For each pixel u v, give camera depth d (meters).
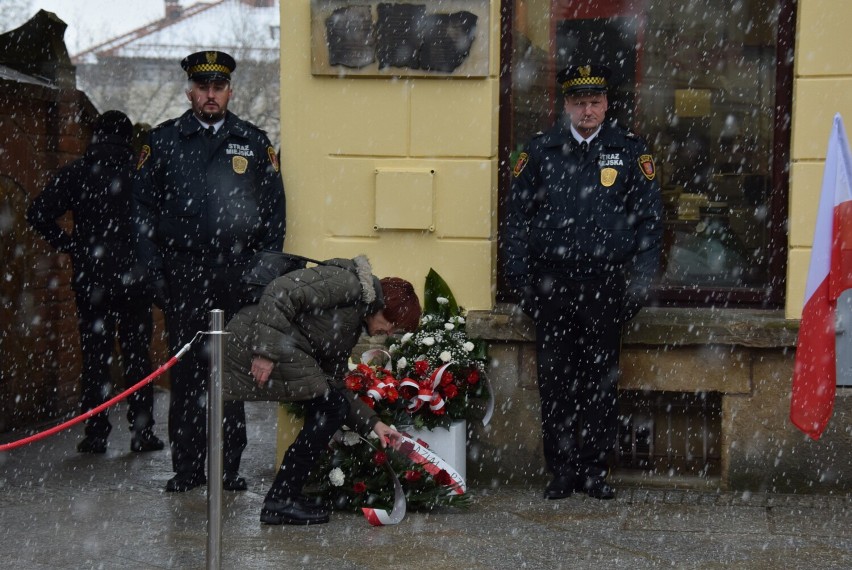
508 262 6.83
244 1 24.28
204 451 7.21
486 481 7.25
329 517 6.38
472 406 7.20
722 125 7.34
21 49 9.75
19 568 5.43
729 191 7.33
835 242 6.29
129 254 8.35
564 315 6.78
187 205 6.96
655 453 7.26
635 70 7.45
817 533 6.05
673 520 6.32
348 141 7.34
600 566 5.45
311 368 6.00
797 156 6.95
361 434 6.25
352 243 7.38
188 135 7.03
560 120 7.46
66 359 9.91
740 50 7.28
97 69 25.61
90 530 6.13
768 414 6.92
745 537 5.96
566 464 6.93
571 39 7.47
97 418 8.41
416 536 6.01
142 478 7.52
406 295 6.11
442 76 7.20
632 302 6.60
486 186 7.24
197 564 5.49
